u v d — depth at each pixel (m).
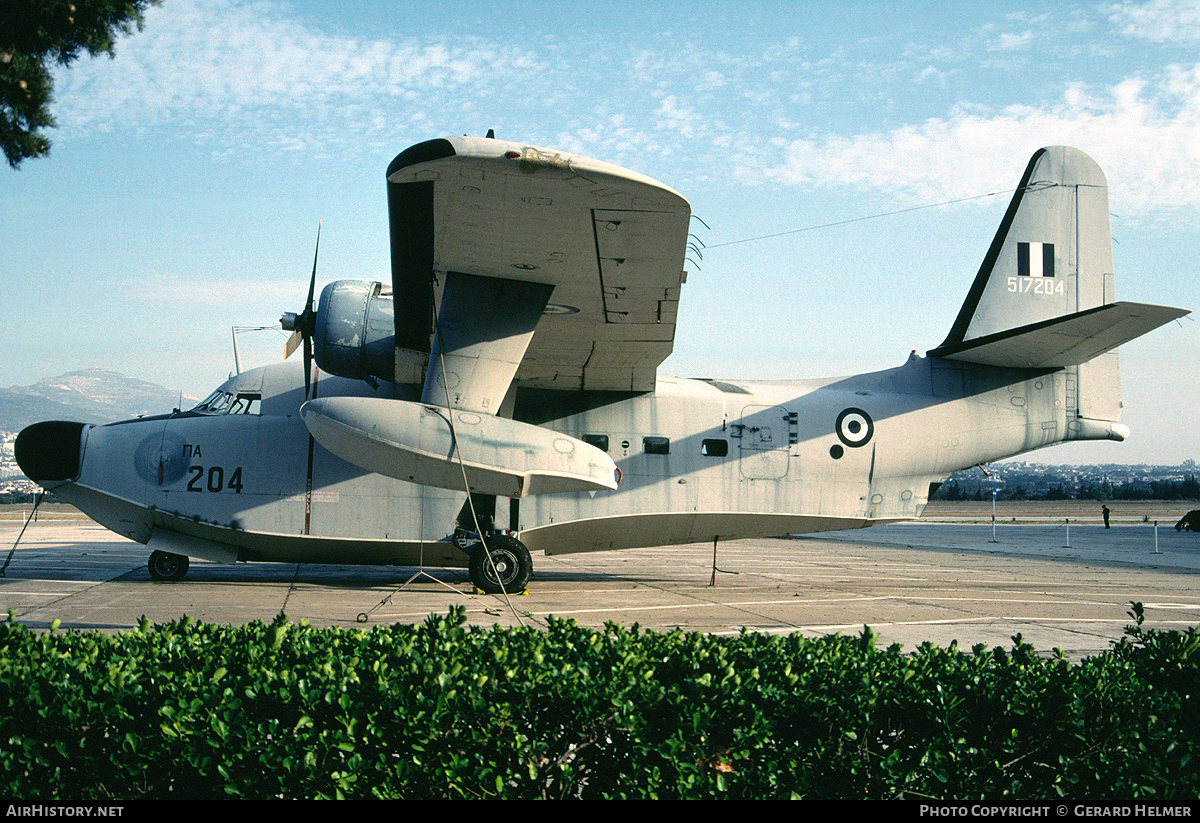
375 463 10.07
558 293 9.68
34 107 6.97
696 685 3.66
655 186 7.27
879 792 3.53
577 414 12.88
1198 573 17.72
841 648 4.47
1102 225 14.30
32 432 12.02
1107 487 119.44
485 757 3.37
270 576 13.64
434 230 8.37
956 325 13.98
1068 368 14.07
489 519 12.32
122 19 7.17
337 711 3.44
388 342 11.60
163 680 3.57
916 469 13.69
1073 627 9.16
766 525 13.38
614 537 13.08
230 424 12.32
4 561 15.29
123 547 20.09
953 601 11.47
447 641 4.26
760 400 13.41
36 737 3.31
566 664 3.90
